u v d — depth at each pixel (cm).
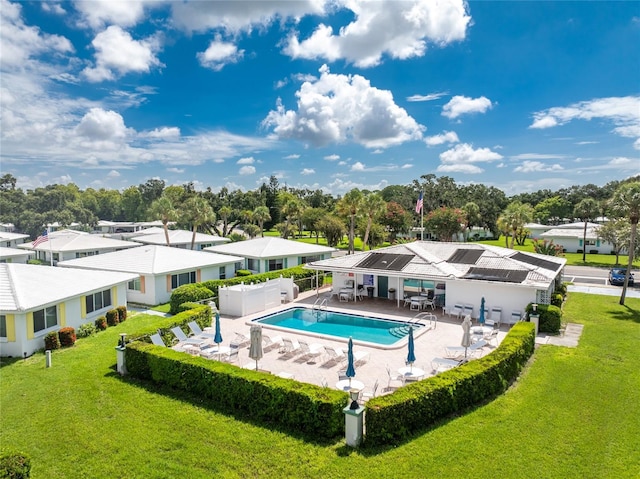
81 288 2311
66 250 4481
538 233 9388
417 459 1023
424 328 2242
